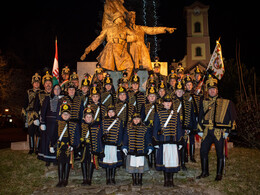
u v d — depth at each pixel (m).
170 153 5.56
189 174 6.25
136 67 9.27
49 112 6.50
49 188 5.72
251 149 8.86
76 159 6.94
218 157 5.96
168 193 5.35
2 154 7.92
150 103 6.53
